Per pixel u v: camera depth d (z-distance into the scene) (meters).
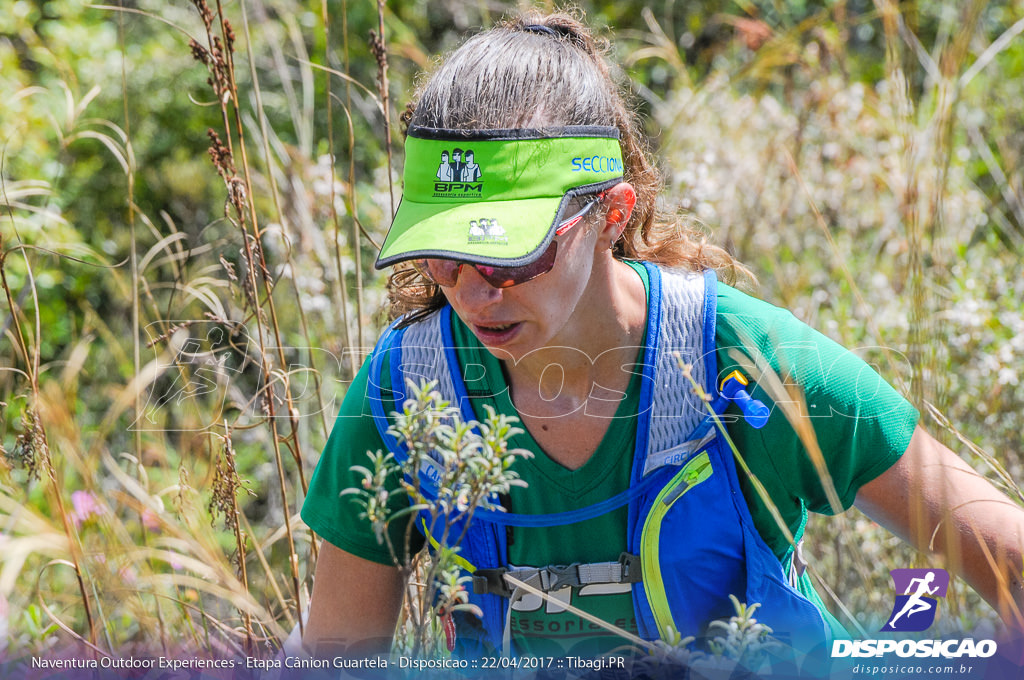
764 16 13.00
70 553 4.68
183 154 11.59
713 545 3.79
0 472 5.22
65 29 11.92
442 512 3.65
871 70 11.83
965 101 9.50
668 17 12.67
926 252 4.76
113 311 9.63
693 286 3.82
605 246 3.70
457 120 3.56
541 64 3.63
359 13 12.47
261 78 11.81
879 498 3.88
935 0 9.25
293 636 4.47
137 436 5.32
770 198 9.08
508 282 3.39
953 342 6.38
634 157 4.06
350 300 6.89
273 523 6.87
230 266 4.97
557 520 3.79
